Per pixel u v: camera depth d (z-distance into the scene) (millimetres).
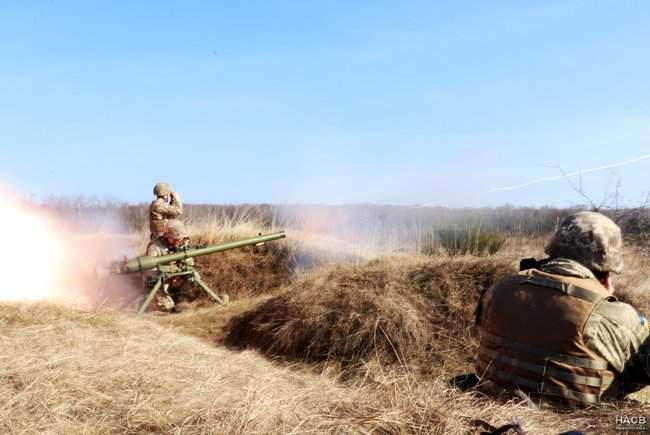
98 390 3375
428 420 3041
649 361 3320
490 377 3602
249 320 7770
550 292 3443
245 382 3883
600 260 3502
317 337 6594
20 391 3256
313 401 3279
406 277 7371
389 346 6238
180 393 3381
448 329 6477
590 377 3275
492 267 7301
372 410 3131
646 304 6473
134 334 5277
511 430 2934
